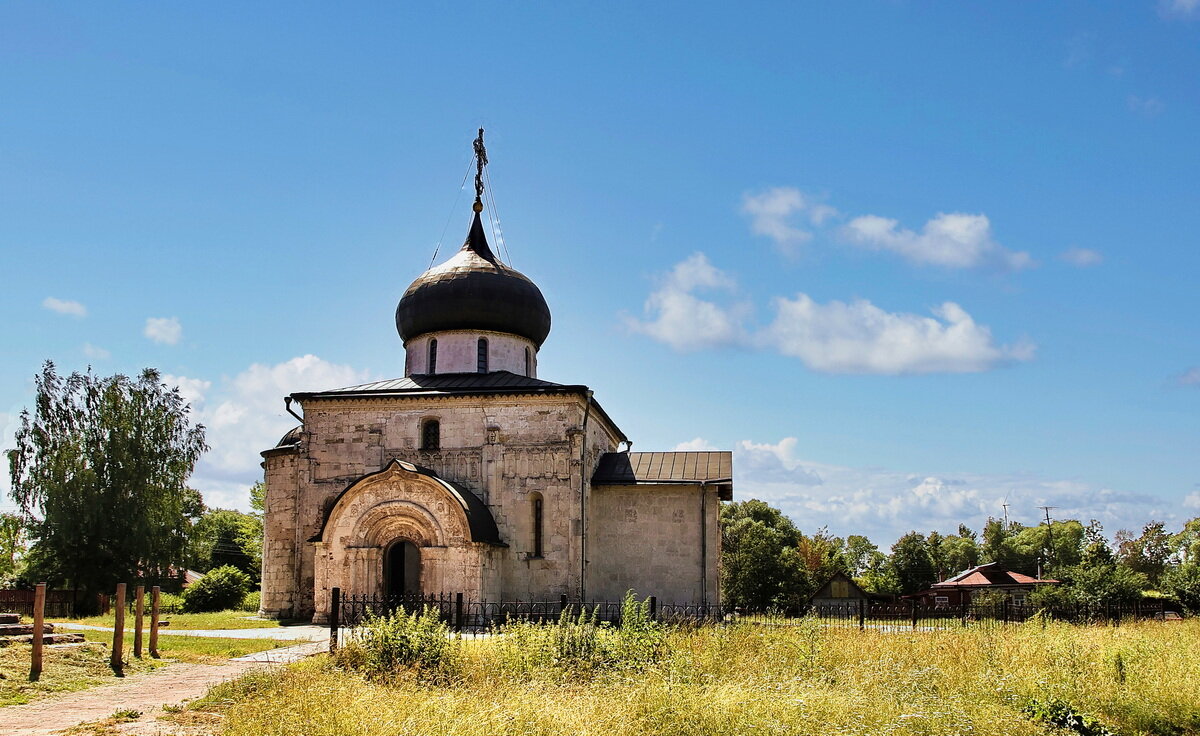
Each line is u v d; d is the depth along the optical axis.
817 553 103.31
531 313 49.75
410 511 40.69
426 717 16.28
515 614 41.12
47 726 17.69
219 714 18.92
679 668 21.58
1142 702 22.06
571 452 43.19
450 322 48.50
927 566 107.81
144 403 59.50
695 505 46.41
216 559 85.81
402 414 44.69
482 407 44.19
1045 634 31.05
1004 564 125.06
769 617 44.12
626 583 45.84
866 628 35.00
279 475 47.06
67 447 55.72
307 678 20.50
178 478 60.22
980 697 21.03
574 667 22.98
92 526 54.06
